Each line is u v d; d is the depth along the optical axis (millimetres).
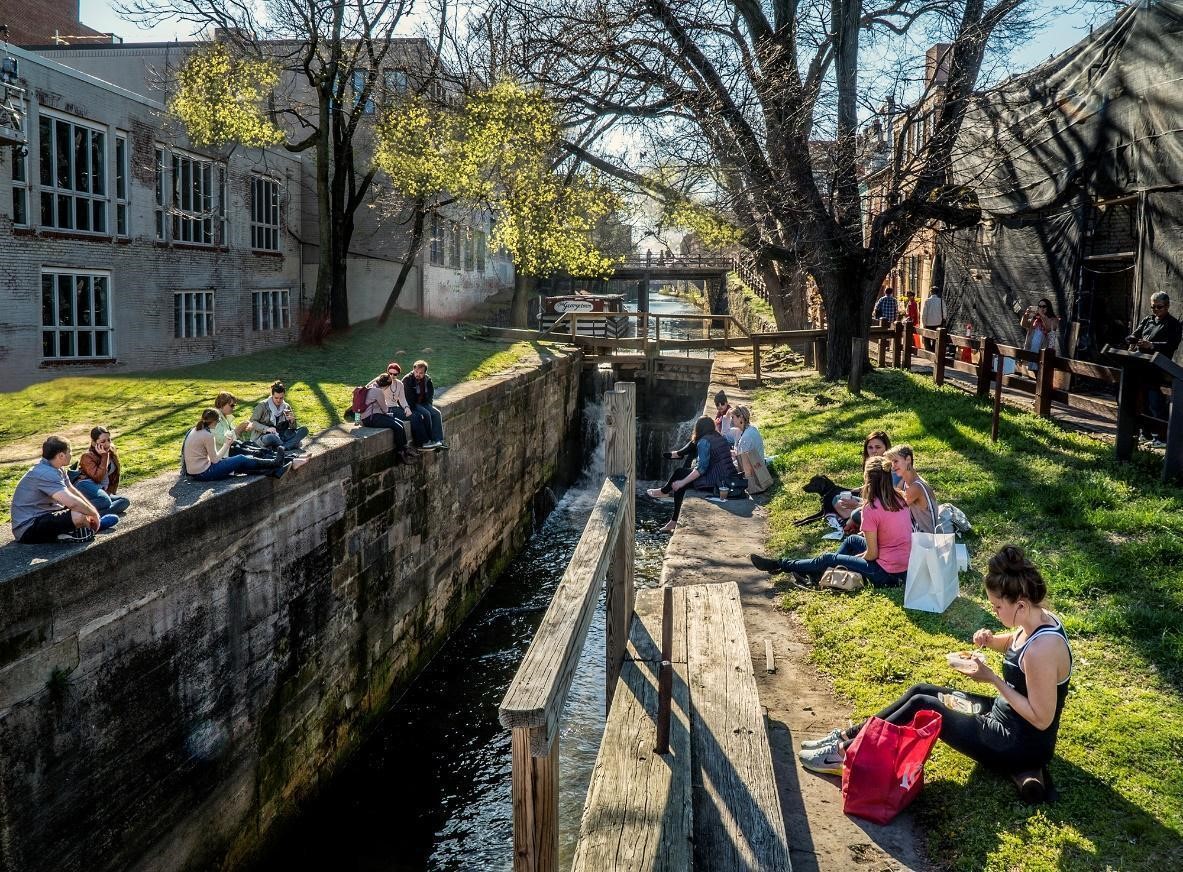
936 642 6266
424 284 33062
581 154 21734
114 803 6480
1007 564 4316
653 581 14992
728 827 4008
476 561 15445
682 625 6316
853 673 5973
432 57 25172
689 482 11820
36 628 5707
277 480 8609
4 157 15750
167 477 8422
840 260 19391
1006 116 16266
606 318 26359
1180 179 12008
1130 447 10023
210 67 20688
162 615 6961
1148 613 6215
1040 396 12375
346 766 10156
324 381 17391
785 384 20484
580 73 19734
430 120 23969
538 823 3010
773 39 18953
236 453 8633
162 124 20172
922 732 4387
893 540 7422
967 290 21688
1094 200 14320
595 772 4359
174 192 21188
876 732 4418
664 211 21141
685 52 18281
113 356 18938
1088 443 10953
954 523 8461
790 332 21406
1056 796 4336
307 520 9266
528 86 21297
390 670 11555
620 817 3963
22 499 6262
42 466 6289
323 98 24297
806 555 8609
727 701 5148
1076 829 4113
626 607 6105
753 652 6516
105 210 18531
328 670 9820
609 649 5988
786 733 5266
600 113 19969
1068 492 9086
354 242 31328
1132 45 12992
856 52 19125
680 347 24266
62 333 17750
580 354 24875
